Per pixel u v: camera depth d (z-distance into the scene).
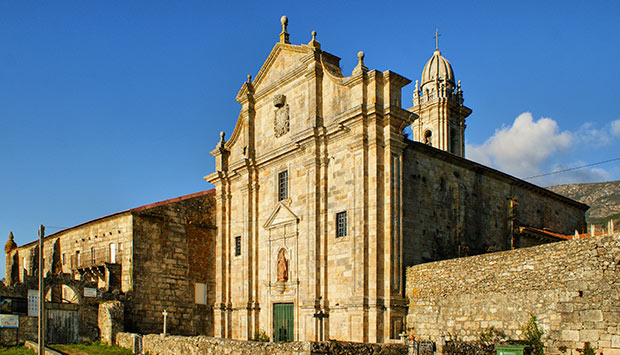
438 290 31.00
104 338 39.97
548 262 26.17
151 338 34.53
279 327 39.81
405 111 34.44
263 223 43.16
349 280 34.03
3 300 38.31
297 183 39.94
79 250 52.47
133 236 43.22
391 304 32.00
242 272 43.69
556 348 24.91
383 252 32.94
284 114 42.22
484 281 28.75
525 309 26.56
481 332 28.19
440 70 68.81
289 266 39.59
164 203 47.31
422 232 36.84
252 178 44.50
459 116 67.38
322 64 38.94
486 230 43.22
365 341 31.78
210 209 47.91
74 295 45.53
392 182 33.81
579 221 59.12
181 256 45.41
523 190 49.53
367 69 35.62
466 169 42.34
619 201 178.12
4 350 35.59
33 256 62.97
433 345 25.41
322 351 23.19
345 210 35.28
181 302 44.62
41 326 29.33
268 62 44.53
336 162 36.66
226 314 44.97
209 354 28.56
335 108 37.38
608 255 24.03
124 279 43.22
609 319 23.41
